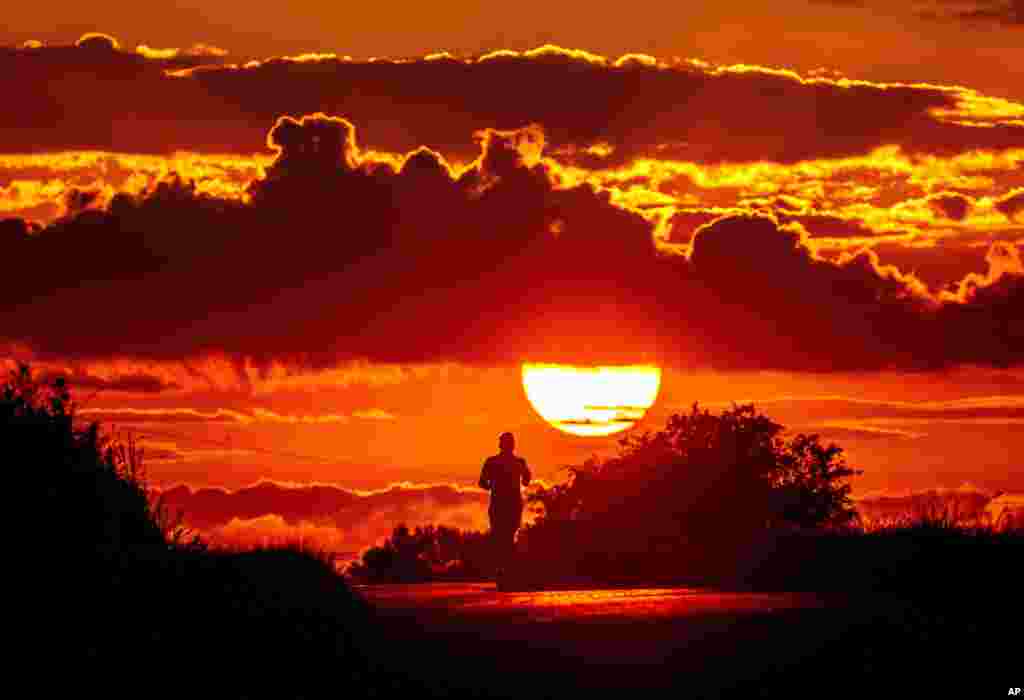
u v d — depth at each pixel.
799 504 143.12
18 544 49.88
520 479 89.94
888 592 70.25
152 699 41.09
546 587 89.06
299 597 52.72
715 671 45.81
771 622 55.88
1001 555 72.12
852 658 47.69
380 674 44.62
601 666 46.44
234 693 41.78
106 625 45.75
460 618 59.62
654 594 74.81
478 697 42.22
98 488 55.53
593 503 150.00
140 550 52.88
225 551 58.28
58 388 58.72
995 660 47.53
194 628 46.31
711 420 148.75
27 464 54.06
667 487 144.50
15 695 40.41
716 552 92.88
